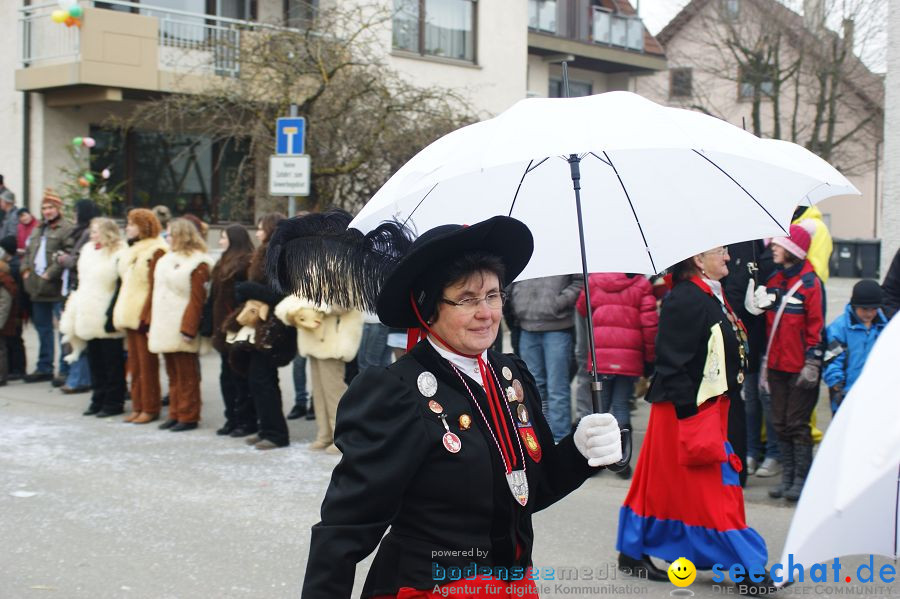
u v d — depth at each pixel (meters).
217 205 18.25
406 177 3.10
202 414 9.70
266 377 8.12
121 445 8.34
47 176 16.77
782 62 26.38
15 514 6.36
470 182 3.33
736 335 4.86
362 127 14.78
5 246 11.66
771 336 6.51
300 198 15.10
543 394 7.90
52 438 8.62
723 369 4.76
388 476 2.40
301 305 7.68
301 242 2.82
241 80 14.93
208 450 8.15
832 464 2.05
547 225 3.43
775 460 7.25
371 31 16.28
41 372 11.59
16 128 17.00
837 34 23.59
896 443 1.95
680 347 4.77
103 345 9.47
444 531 2.48
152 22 15.98
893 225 8.72
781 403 6.54
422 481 2.48
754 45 24.77
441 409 2.50
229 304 8.39
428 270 2.57
